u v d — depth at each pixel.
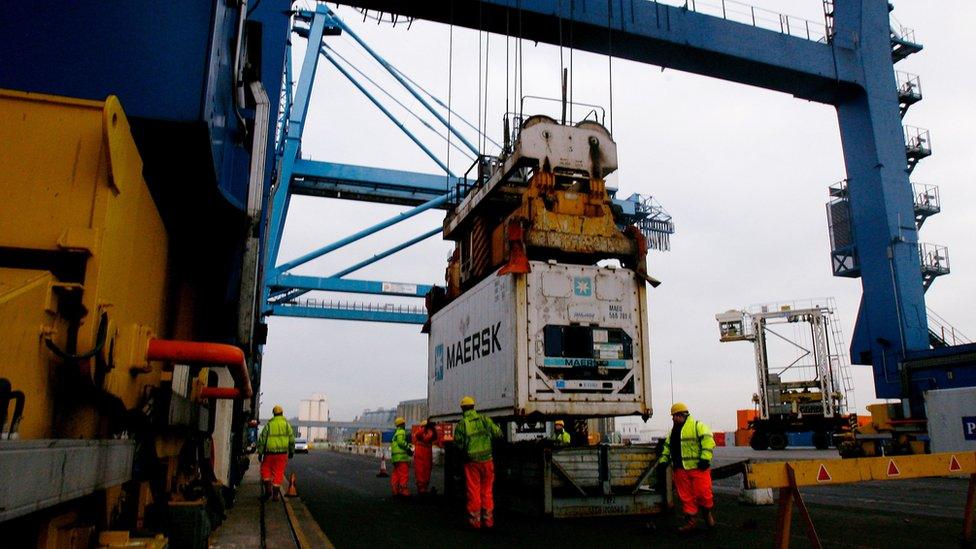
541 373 10.01
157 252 4.81
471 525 9.43
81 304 3.01
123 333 3.62
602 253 10.88
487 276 11.67
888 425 25.89
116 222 3.36
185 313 6.42
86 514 3.64
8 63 4.31
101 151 3.25
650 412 10.48
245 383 5.57
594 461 10.62
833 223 30.88
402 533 9.20
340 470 26.48
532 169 11.21
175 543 5.77
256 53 7.04
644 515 10.92
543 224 10.55
